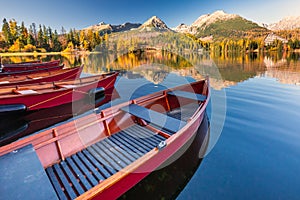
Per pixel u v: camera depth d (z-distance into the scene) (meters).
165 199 2.77
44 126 5.70
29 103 6.22
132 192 2.89
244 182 3.06
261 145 4.02
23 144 2.85
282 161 3.52
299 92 7.70
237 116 5.42
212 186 2.99
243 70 13.88
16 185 2.16
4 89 7.02
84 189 2.59
